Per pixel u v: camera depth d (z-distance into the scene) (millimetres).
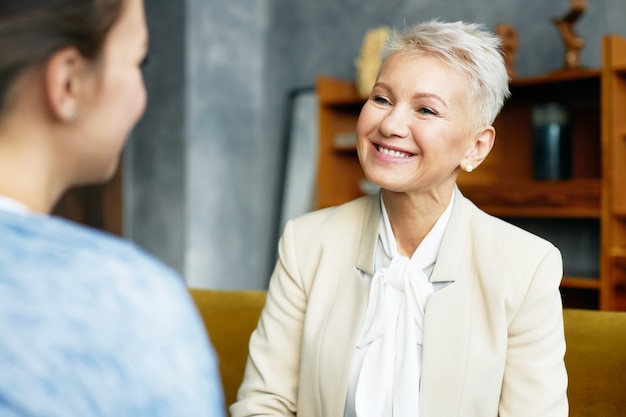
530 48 4277
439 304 1365
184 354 562
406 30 1391
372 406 1346
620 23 3988
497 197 3863
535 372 1338
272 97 5367
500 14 4379
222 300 1904
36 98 605
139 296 559
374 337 1382
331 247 1496
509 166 4266
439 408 1327
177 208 5027
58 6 593
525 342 1354
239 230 5312
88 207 5090
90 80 623
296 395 1492
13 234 554
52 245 557
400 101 1347
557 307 1370
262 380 1498
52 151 628
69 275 545
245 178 5340
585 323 1596
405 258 1412
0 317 518
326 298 1461
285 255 1538
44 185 628
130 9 643
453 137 1352
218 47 5129
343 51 5020
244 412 1472
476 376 1330
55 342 519
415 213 1413
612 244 3523
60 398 506
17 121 607
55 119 614
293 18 5258
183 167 4992
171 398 541
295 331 1510
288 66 5289
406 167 1355
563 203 3672
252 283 5402
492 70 1369
